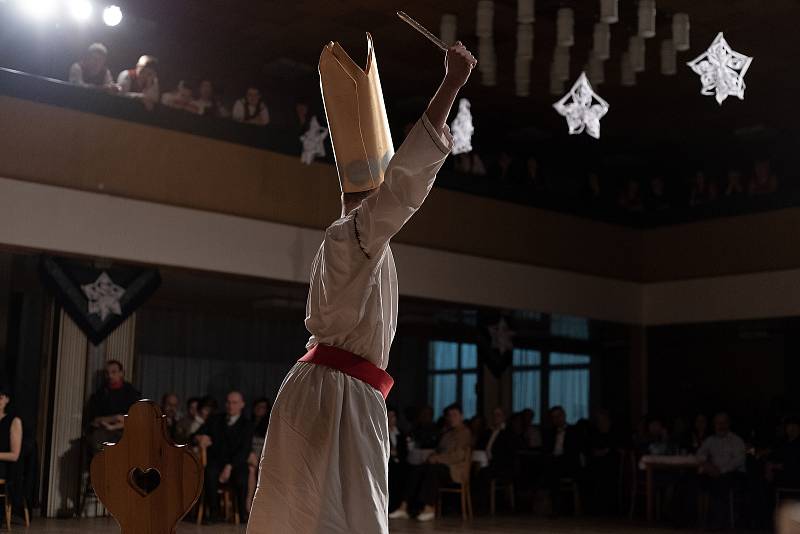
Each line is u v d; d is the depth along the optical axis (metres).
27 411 10.98
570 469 11.38
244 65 11.77
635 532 9.37
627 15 9.49
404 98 12.68
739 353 12.87
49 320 9.23
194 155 9.92
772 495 9.92
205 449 9.07
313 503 1.87
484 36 9.35
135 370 9.56
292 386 1.97
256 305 11.75
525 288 12.53
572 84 11.96
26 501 8.30
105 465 3.40
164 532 3.37
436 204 11.82
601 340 13.98
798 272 12.18
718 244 13.03
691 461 10.13
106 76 9.76
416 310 12.27
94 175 9.28
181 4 10.13
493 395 14.29
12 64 10.35
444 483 10.31
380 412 1.97
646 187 15.32
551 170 15.12
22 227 8.86
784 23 10.12
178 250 9.74
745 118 13.04
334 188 10.90
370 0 9.88
